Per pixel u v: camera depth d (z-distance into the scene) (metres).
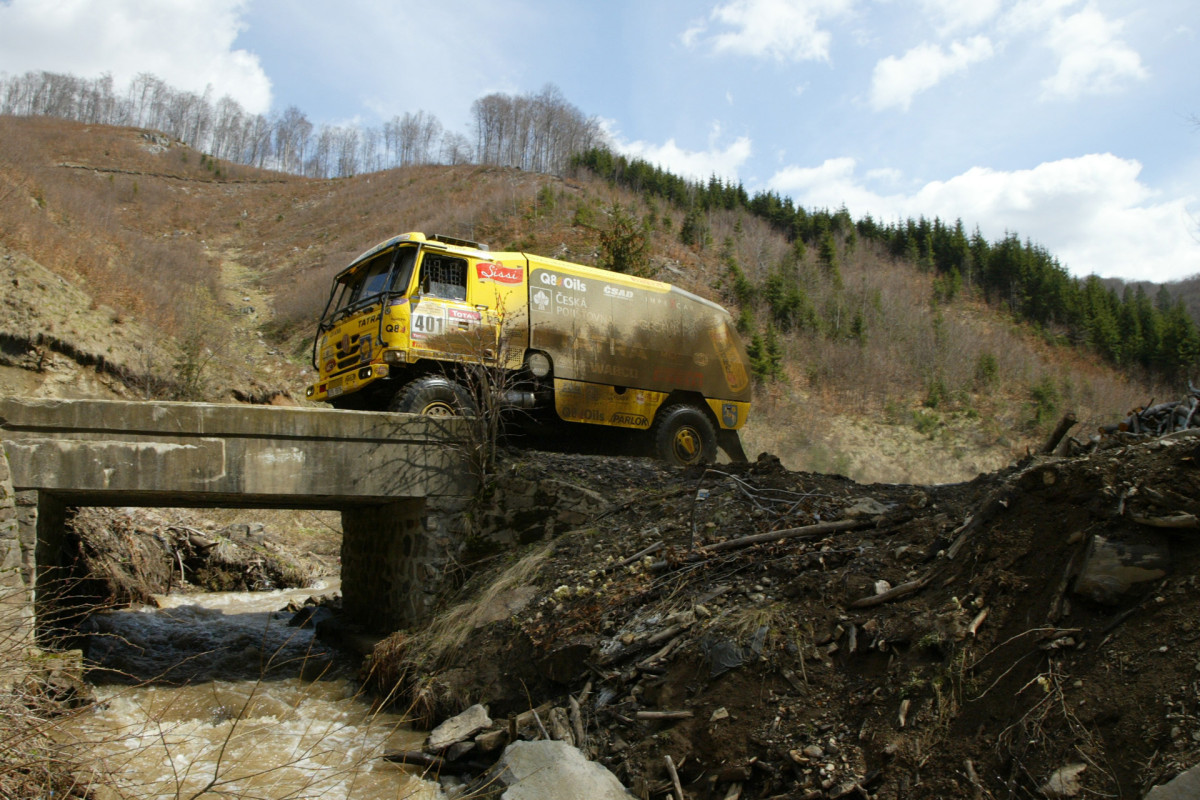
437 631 7.34
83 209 33.81
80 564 11.18
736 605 5.70
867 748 4.23
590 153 74.31
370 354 8.68
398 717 6.72
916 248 68.62
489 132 99.88
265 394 22.91
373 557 9.59
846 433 34.81
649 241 47.62
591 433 10.61
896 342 47.91
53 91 104.31
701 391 10.94
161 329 23.03
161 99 109.44
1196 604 3.72
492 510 8.25
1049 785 3.42
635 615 6.17
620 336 10.20
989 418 39.62
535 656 6.27
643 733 5.11
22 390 17.22
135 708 6.74
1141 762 3.28
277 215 63.34
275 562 14.88
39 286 19.34
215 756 5.74
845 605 5.20
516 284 9.41
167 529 14.08
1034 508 4.80
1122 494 4.34
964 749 3.90
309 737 6.25
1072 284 65.38
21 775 4.00
